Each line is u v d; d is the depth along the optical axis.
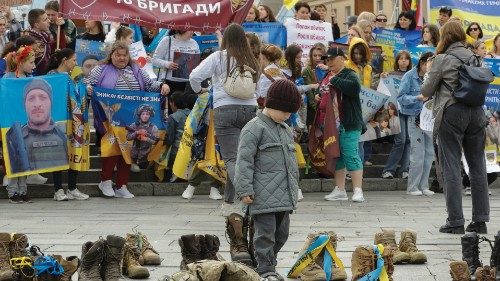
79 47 17.83
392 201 16.41
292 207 8.95
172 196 16.97
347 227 12.89
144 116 16.56
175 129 16.86
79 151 16.14
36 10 17.50
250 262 9.43
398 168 18.83
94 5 16.98
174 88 17.69
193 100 16.84
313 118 17.12
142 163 17.44
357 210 15.03
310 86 16.34
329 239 8.98
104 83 16.44
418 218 13.95
